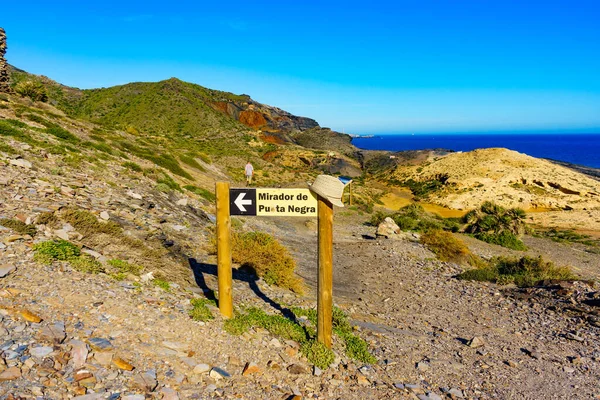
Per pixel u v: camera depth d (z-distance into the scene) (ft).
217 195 18.52
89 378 12.18
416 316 31.48
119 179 47.06
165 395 12.48
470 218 105.50
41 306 15.01
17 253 18.54
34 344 12.84
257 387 14.57
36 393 11.00
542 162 283.59
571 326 30.35
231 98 453.17
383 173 318.04
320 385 16.10
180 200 49.80
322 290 18.31
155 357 14.26
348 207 118.62
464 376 20.22
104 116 319.06
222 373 14.60
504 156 288.92
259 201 18.53
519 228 101.86
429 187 262.06
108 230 25.93
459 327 29.35
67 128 84.23
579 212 211.61
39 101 106.32
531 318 32.40
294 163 288.10
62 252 19.63
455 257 57.98
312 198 18.13
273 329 19.66
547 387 19.99
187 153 150.20
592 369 22.80
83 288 17.28
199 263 28.68
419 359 21.56
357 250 58.29
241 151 253.65
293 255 47.47
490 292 40.42
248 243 33.63
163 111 340.18
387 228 71.36
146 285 19.94
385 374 18.88
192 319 17.80
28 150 42.73
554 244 110.73
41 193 28.94
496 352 24.32
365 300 34.71
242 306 22.68
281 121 456.04
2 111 74.18
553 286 40.19
